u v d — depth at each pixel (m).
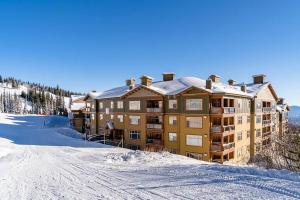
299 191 10.25
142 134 42.56
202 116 35.09
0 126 61.41
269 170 13.99
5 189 12.38
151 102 43.03
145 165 18.12
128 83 56.00
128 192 11.36
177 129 38.09
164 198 10.30
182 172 14.81
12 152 28.95
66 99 183.00
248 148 42.59
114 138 47.44
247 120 42.34
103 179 14.13
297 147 21.61
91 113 56.66
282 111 60.88
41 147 34.31
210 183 12.12
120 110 46.91
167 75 47.47
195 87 35.19
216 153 34.19
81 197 10.86
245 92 42.84
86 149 32.50
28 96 168.38
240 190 10.77
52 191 11.95
